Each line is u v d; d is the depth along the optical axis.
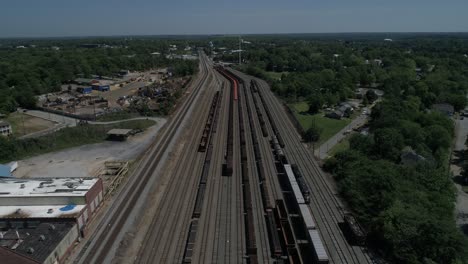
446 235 43.03
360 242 48.12
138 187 64.62
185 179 70.00
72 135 97.12
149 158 78.88
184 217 55.72
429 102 135.25
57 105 135.88
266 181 69.19
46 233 46.28
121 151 88.62
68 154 87.25
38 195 53.62
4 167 72.62
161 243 48.91
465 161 82.19
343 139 97.06
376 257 46.03
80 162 81.50
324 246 48.16
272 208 58.50
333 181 68.81
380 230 48.75
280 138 93.88
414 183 59.72
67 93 164.25
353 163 68.19
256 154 81.38
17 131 103.56
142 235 50.97
